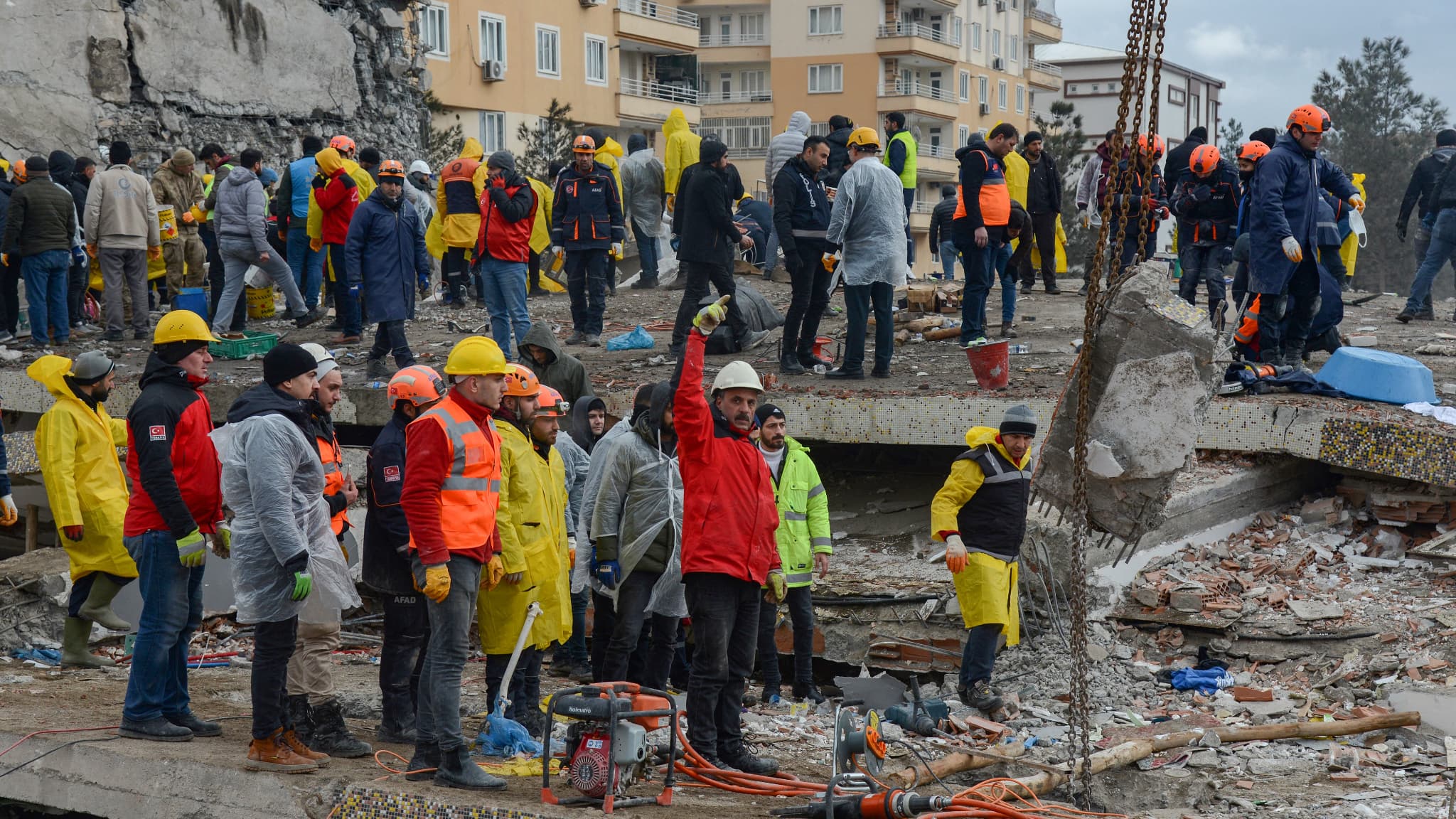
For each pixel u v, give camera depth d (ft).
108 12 60.59
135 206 42.34
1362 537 29.58
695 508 19.25
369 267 35.04
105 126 60.59
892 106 193.98
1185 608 27.20
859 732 19.98
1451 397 31.76
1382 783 20.97
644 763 18.24
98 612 25.93
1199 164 40.09
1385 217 192.54
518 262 35.88
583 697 17.56
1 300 42.34
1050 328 42.93
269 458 18.11
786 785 18.99
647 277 58.23
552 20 131.34
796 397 31.99
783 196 34.14
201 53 64.75
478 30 120.88
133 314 43.73
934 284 47.14
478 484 18.19
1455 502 28.40
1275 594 27.45
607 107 141.38
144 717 20.06
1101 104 243.81
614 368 36.50
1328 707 24.36
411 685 21.56
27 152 57.88
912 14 199.00
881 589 28.81
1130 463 20.45
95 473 25.88
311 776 18.25
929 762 21.57
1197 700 25.04
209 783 18.37
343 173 41.22
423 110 81.41
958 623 27.99
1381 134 194.08
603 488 22.76
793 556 26.32
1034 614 27.76
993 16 215.10
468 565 18.01
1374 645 25.61
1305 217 32.17
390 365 38.73
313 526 19.75
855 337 34.01
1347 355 31.65
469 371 18.01
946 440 30.91
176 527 19.33
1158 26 18.02
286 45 69.36
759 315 40.52
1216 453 31.14
